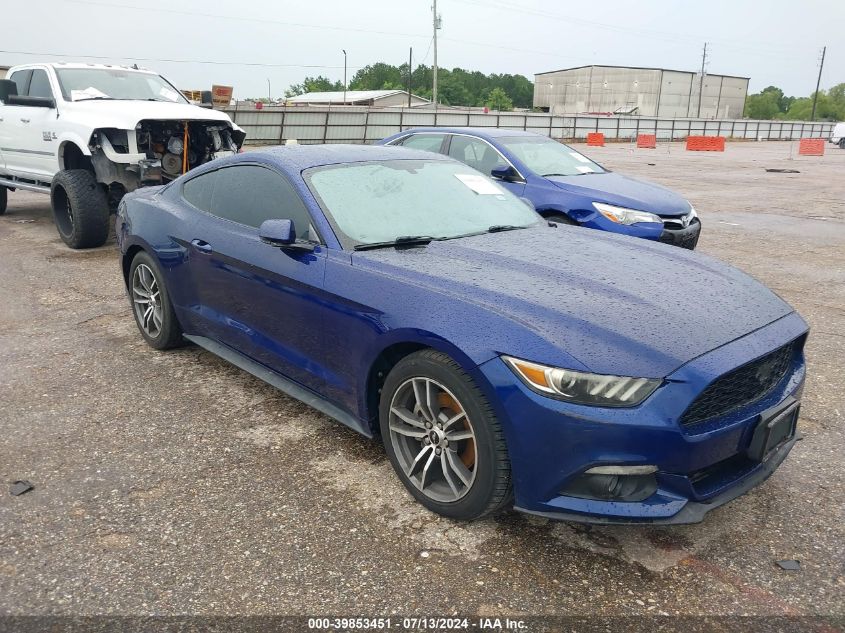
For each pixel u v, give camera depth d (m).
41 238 8.68
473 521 2.87
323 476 3.23
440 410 2.87
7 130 8.96
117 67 9.16
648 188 7.40
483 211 3.93
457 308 2.72
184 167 7.95
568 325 2.56
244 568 2.57
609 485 2.44
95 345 4.96
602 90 110.00
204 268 4.06
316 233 3.40
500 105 129.88
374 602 2.40
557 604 2.40
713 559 2.65
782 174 21.03
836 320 5.71
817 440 3.60
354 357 3.10
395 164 4.04
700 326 2.68
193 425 3.74
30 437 3.57
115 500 3.01
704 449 2.46
